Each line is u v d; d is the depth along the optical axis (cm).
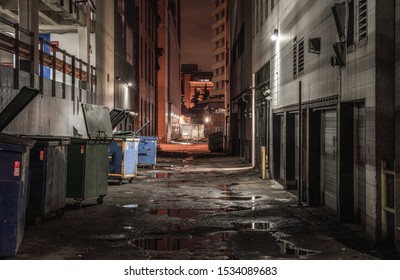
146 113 5066
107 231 938
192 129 10344
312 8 1300
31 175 981
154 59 6003
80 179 1202
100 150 1275
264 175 1986
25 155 785
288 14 1667
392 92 805
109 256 746
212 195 1495
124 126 3083
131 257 739
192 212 1171
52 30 2319
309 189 1289
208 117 9825
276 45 1912
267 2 2191
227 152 4322
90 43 2353
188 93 17125
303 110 1386
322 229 967
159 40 6975
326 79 1146
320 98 1192
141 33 4497
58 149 1059
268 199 1408
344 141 1033
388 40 806
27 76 1407
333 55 1083
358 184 1016
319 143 1304
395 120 754
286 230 957
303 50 1428
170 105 7988
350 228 973
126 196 1459
